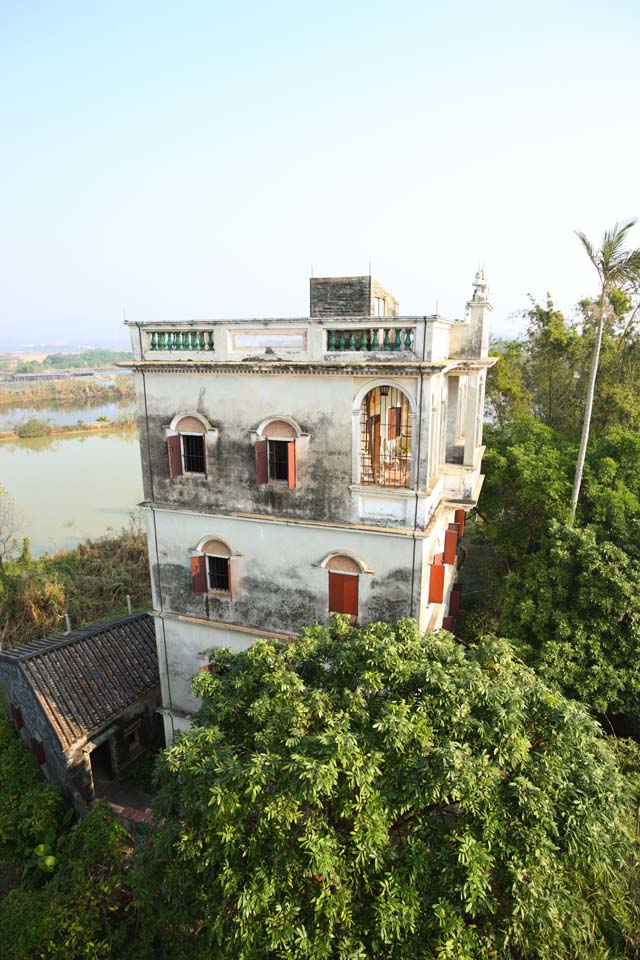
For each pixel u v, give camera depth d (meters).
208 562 16.78
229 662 12.16
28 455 75.38
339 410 14.01
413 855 8.20
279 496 15.21
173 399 15.89
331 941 7.88
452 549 16.95
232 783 8.63
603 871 9.07
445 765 8.20
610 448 22.52
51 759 17.80
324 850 7.87
